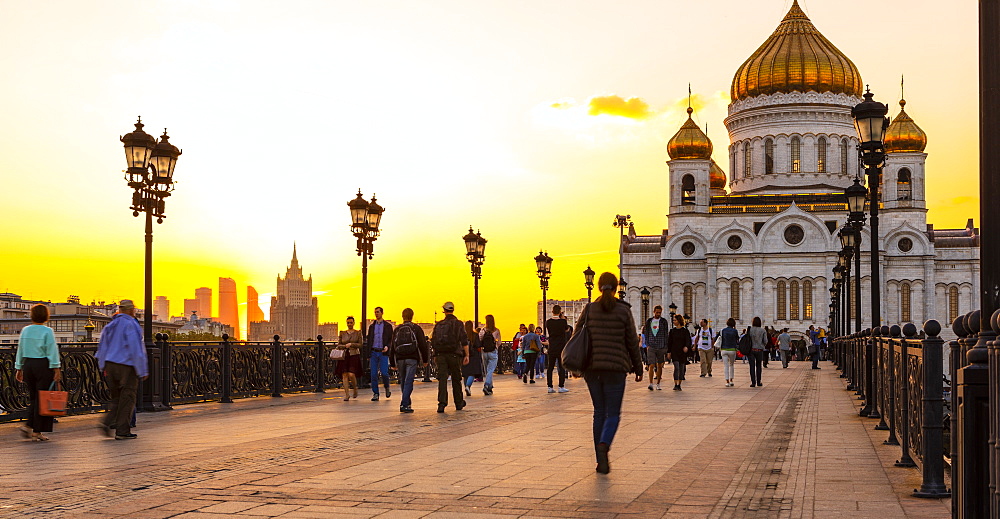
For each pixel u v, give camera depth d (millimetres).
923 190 107562
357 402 26422
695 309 109312
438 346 22500
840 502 10516
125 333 16984
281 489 11180
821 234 105188
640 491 11180
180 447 15375
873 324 22125
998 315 6914
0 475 12289
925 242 104938
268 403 25891
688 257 109625
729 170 120312
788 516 9742
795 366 60844
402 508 10086
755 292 106125
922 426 11094
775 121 114500
